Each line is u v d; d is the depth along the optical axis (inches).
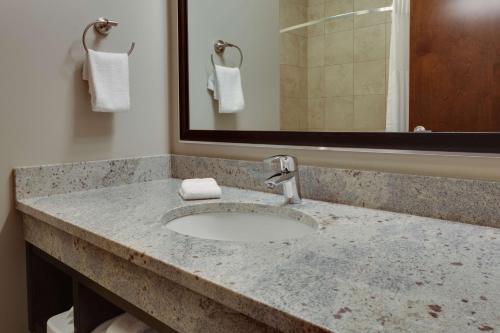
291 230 41.1
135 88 58.4
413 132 38.8
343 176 42.9
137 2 57.9
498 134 33.6
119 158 57.1
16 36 46.7
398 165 39.5
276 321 19.7
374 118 41.9
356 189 41.9
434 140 37.2
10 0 46.0
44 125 49.6
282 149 49.2
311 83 47.4
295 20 49.1
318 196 45.1
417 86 38.5
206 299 25.0
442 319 18.3
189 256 27.0
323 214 38.7
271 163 44.1
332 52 45.5
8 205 47.5
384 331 17.4
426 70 37.9
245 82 54.2
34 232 45.8
